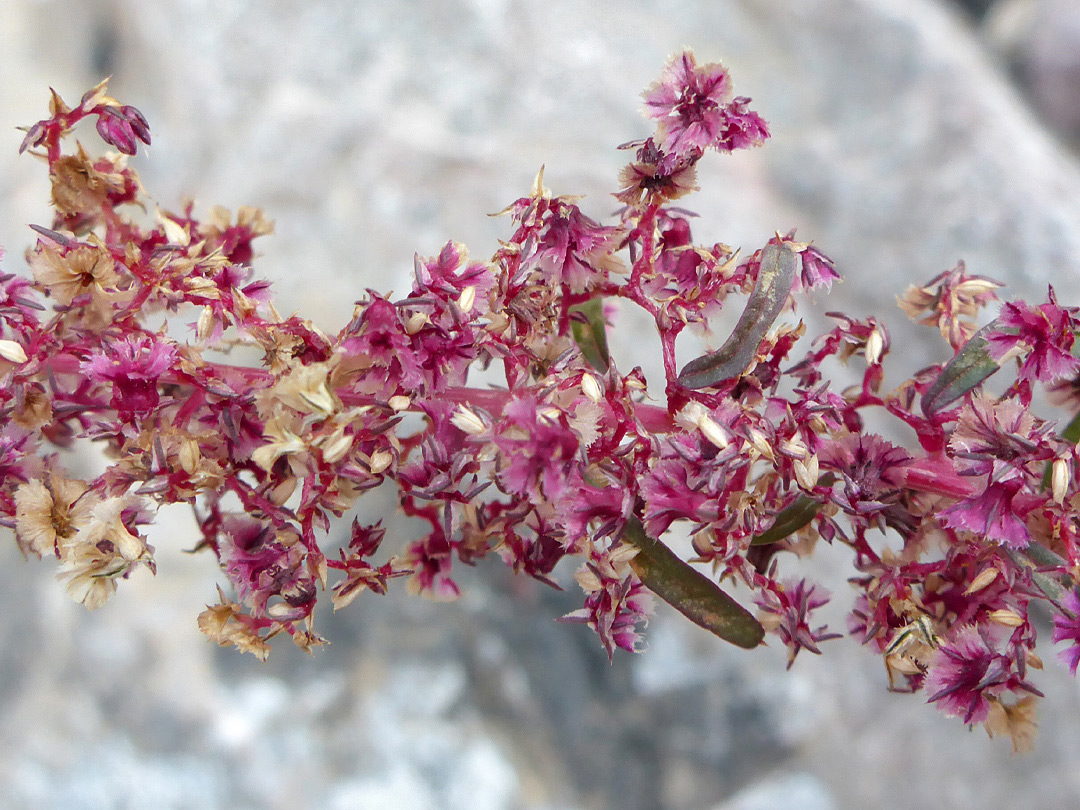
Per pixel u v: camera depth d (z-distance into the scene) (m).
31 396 0.07
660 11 0.22
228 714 0.18
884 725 0.18
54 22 0.22
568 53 0.21
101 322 0.07
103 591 0.07
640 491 0.06
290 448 0.06
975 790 0.18
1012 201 0.19
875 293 0.19
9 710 0.18
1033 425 0.06
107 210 0.07
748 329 0.07
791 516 0.07
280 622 0.07
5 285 0.07
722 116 0.07
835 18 0.22
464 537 0.07
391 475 0.07
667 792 0.18
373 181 0.20
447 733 0.17
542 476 0.06
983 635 0.07
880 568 0.07
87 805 0.17
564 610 0.18
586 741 0.18
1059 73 0.27
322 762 0.17
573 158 0.20
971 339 0.07
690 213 0.07
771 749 0.18
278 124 0.20
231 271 0.07
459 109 0.20
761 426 0.07
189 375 0.07
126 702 0.18
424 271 0.07
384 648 0.18
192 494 0.07
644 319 0.18
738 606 0.07
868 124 0.21
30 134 0.07
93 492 0.07
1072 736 0.18
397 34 0.21
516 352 0.07
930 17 0.23
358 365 0.07
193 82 0.21
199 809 0.17
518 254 0.07
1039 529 0.07
